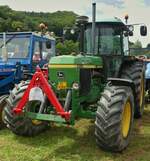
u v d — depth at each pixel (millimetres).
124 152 5359
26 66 8375
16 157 4984
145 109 9312
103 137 5090
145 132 6652
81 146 5582
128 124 5641
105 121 5059
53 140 5895
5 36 8625
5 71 7320
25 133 5949
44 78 5375
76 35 7422
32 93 5391
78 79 5551
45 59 9031
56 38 8828
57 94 5629
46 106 5512
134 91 6008
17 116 5734
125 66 7582
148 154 5285
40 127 6168
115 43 7039
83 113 5578
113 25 7043
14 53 8555
